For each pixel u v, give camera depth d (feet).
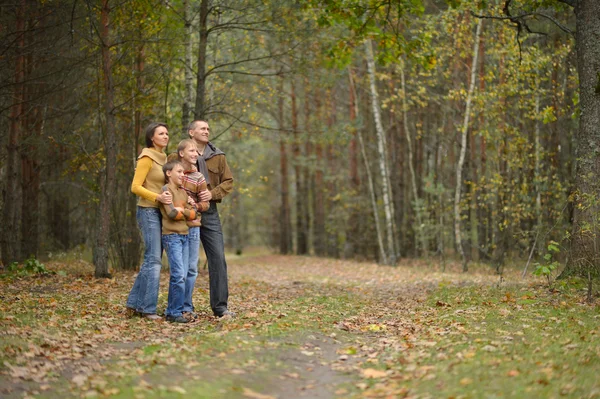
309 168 107.76
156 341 19.44
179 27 45.85
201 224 24.86
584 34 34.94
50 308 25.50
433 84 69.92
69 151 56.24
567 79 61.62
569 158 66.80
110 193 40.42
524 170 67.36
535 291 32.58
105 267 39.91
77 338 19.54
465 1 51.88
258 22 45.96
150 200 23.43
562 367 15.71
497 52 61.57
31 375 15.10
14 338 18.47
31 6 42.96
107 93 40.37
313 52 49.75
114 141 40.47
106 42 40.27
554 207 61.21
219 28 47.01
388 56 41.57
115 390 13.78
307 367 16.93
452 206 80.59
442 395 13.73
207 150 25.05
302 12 48.47
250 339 19.62
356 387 15.15
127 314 24.29
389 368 16.89
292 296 35.68
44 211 69.92
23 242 53.42
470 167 76.69
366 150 101.04
